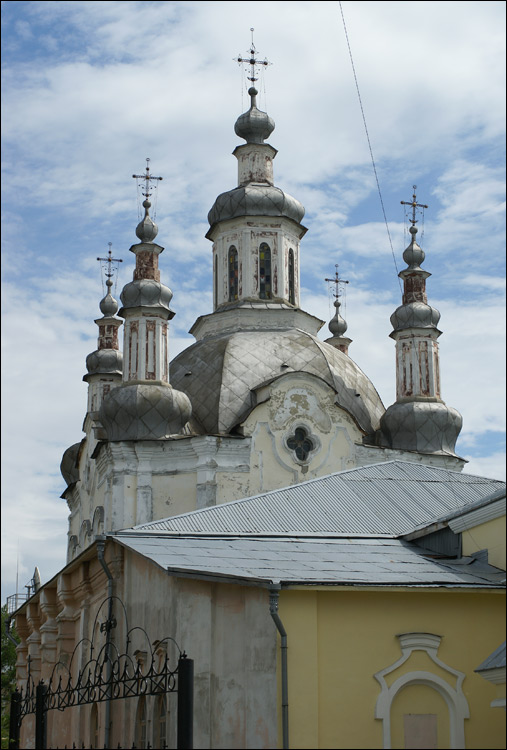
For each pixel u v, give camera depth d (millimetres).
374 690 22188
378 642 22469
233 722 22266
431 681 22547
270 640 21922
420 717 22406
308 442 43469
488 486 30891
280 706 21562
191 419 43688
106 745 27188
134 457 42250
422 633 22656
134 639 26734
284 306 48781
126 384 43500
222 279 49812
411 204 49750
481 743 22500
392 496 29578
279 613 21984
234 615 22922
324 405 43781
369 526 27703
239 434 42688
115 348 56031
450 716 22500
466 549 25047
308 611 22156
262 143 51250
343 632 22344
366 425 45906
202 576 22328
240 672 22469
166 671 21391
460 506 29094
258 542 25656
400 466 31406
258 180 50906
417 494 29750
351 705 21969
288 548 25156
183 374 45438
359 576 22797
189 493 42000
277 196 49625
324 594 22438
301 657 21891
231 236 49906
